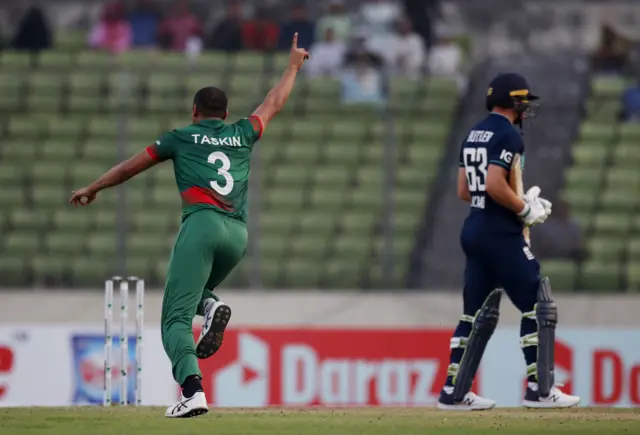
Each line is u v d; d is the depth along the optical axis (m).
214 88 24.02
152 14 70.25
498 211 26.12
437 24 72.19
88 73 65.31
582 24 74.94
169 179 56.28
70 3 75.12
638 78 65.06
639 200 56.59
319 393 43.31
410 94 63.28
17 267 52.53
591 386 43.78
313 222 54.81
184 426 21.81
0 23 74.12
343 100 62.22
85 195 23.48
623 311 48.47
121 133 54.88
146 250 53.91
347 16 70.56
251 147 24.11
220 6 73.31
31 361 43.38
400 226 54.66
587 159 58.91
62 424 22.22
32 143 59.75
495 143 25.89
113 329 44.25
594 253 54.09
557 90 64.56
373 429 21.69
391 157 52.50
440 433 21.19
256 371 43.19
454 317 48.16
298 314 48.09
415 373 43.59
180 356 22.59
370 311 48.19
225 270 23.80
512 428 22.02
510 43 73.56
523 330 26.41
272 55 66.44
